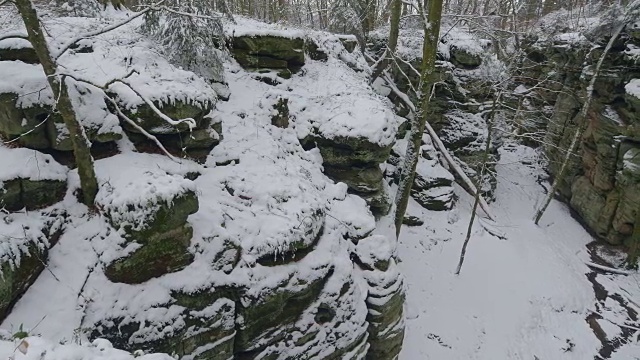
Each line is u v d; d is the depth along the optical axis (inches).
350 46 724.7
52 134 289.3
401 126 717.9
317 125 506.6
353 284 370.6
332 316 351.3
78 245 272.7
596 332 544.7
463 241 665.6
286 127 492.1
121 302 258.2
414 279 576.4
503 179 922.1
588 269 675.4
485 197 789.2
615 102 722.8
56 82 238.1
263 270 314.3
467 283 591.5
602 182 735.1
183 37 404.8
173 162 340.5
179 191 273.1
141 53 368.8
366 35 849.5
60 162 299.1
